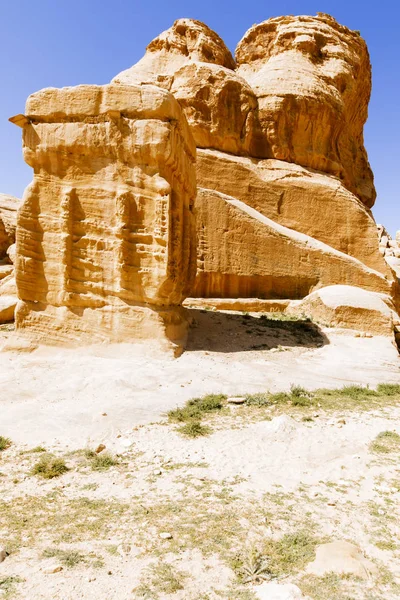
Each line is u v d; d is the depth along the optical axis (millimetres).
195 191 17234
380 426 8125
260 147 27375
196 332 15688
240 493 5484
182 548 4312
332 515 5004
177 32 33250
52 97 13188
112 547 4312
